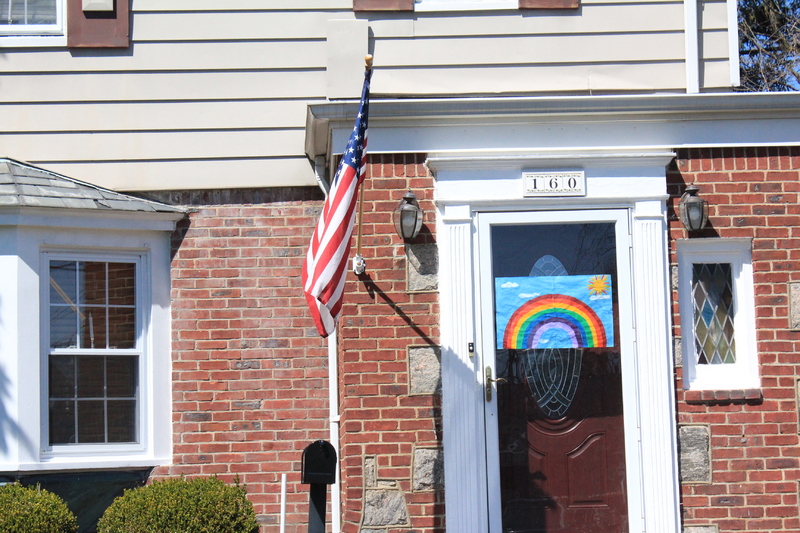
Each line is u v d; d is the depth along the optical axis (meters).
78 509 7.26
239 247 7.88
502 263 7.10
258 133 7.93
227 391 7.74
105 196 7.60
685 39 7.81
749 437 7.07
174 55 7.92
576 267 7.11
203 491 6.64
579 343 7.05
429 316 7.03
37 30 7.92
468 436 6.88
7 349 7.04
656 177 7.14
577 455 6.97
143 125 7.89
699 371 7.22
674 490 6.91
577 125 7.24
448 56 7.79
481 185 7.09
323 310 6.11
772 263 7.25
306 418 7.77
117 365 7.54
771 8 15.04
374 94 7.76
